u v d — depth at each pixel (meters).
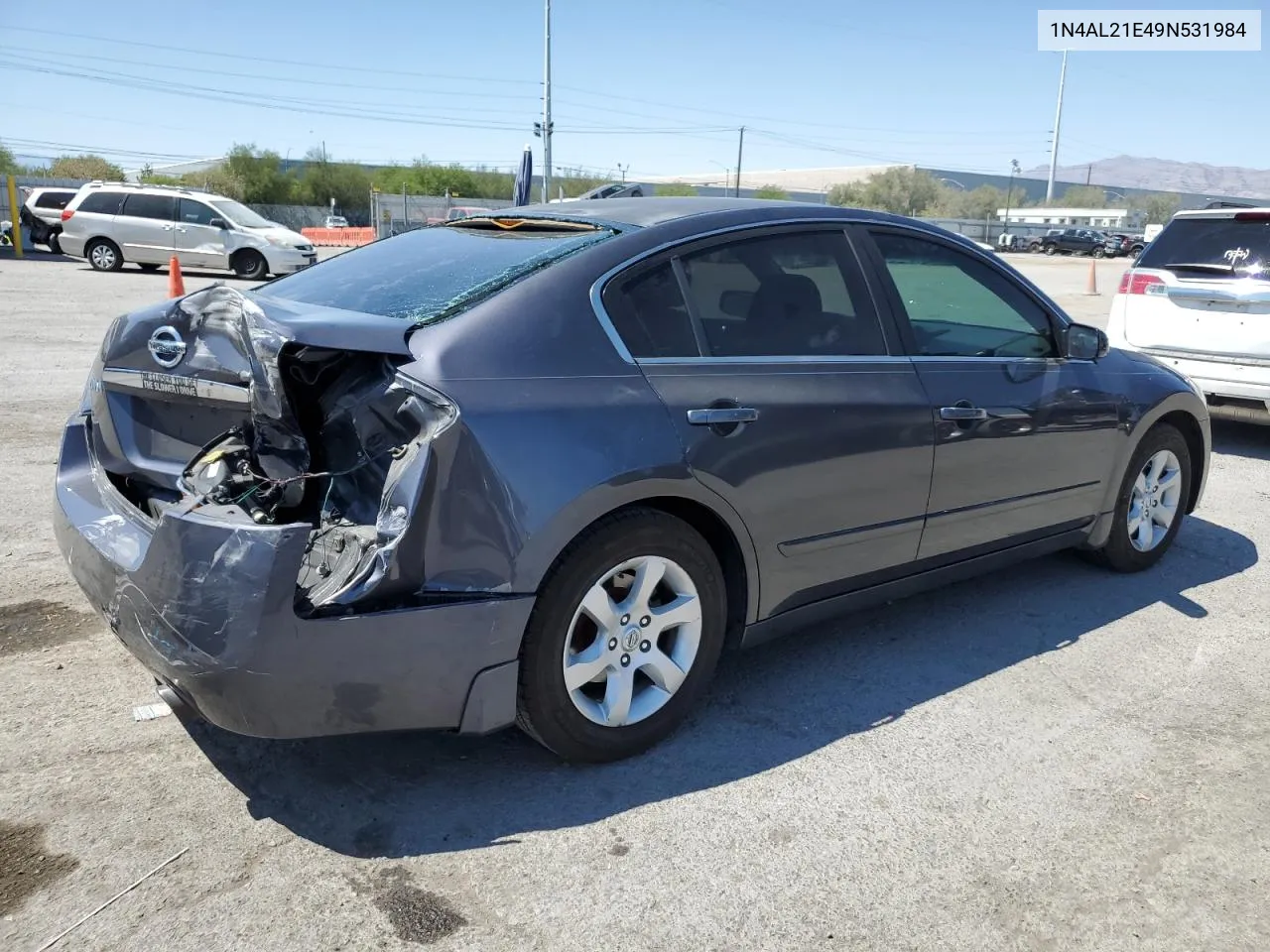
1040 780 3.19
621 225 3.33
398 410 2.69
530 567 2.74
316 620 2.50
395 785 3.01
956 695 3.74
